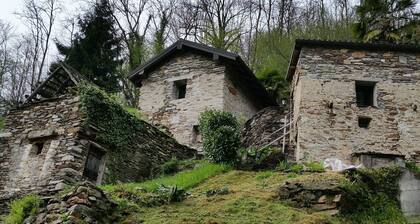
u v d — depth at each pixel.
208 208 10.00
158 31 31.86
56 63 27.80
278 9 33.78
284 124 16.56
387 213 10.50
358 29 22.47
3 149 13.89
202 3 32.78
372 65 15.79
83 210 8.83
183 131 18.92
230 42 30.56
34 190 12.51
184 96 20.33
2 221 10.10
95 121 13.49
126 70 29.48
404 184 11.41
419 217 10.80
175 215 9.51
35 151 13.45
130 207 9.71
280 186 10.90
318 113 15.02
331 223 9.52
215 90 19.16
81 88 13.87
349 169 11.28
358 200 10.46
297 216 9.62
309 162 14.15
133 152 14.53
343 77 15.60
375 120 14.98
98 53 27.78
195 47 19.94
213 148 14.00
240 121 19.55
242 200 10.41
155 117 19.84
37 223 9.05
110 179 13.41
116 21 30.45
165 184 11.90
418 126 14.95
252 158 13.86
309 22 32.06
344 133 14.74
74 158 12.60
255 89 21.11
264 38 30.94
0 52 33.50
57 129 13.26
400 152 14.56
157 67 20.92
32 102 14.32
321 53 15.95
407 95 15.38
